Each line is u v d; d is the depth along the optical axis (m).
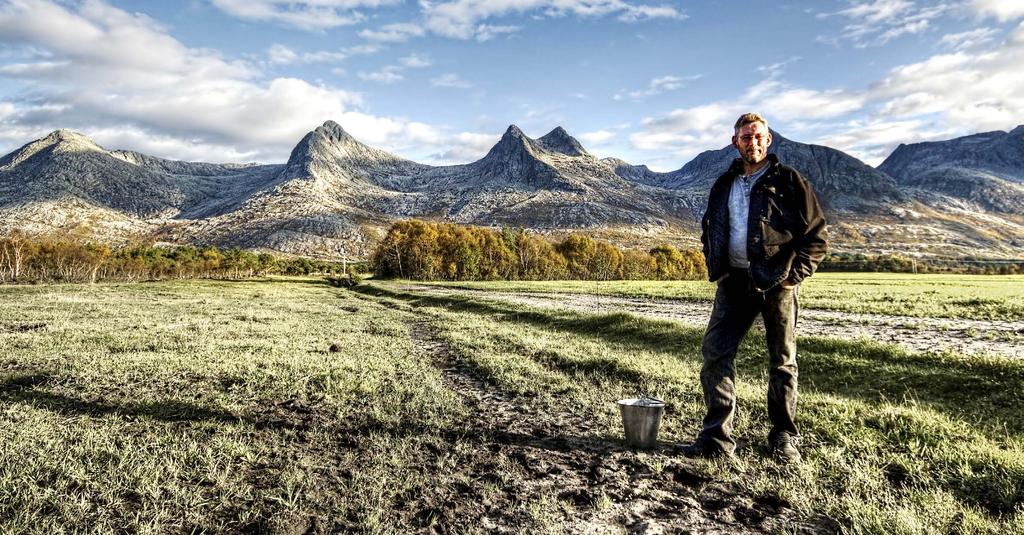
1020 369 7.02
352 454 4.95
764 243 4.32
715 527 3.42
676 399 7.12
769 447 4.81
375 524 3.47
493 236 113.25
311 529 3.52
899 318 18.00
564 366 10.23
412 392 7.68
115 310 25.25
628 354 11.12
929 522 3.30
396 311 27.89
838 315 19.12
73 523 3.49
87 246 105.94
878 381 8.00
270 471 4.51
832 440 5.08
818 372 9.02
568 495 3.99
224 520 3.62
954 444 4.72
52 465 4.39
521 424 6.10
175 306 29.30
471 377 9.38
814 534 3.32
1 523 3.45
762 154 4.50
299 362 10.07
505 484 4.24
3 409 6.43
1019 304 21.80
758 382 8.35
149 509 3.73
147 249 118.81
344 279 89.38
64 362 9.79
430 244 102.50
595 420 6.24
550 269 110.88
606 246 117.12
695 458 4.67
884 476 4.21
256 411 6.60
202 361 10.12
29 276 86.75
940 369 7.83
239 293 50.28
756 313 4.70
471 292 45.06
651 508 3.73
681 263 127.25
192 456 4.73
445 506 3.83
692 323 15.59
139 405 6.69
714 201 4.73
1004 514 3.46
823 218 4.37
